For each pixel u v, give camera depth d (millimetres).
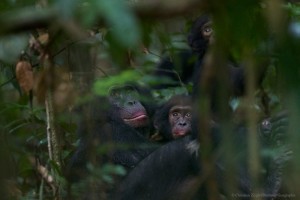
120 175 10578
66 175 10211
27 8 4090
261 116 11086
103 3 3018
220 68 3990
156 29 5980
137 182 10211
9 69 10102
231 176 4352
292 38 3570
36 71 8383
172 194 10023
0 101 7910
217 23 3668
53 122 9602
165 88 13977
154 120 11820
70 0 3064
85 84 8719
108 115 10734
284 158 8953
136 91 11477
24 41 7984
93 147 8953
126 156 10797
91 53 9688
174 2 3184
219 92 4199
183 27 13555
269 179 9172
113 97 11023
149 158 10375
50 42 5766
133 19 3029
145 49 9406
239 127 10156
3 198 5074
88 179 9375
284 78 3619
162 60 13875
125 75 7637
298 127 3598
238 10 3516
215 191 4785
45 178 9555
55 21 3125
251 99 4215
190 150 9977
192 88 12172
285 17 3629
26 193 9930
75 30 3262
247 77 4191
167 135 11719
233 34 3791
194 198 9781
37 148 10570
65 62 8758
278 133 9992
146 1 3158
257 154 4344
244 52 4129
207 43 12797
